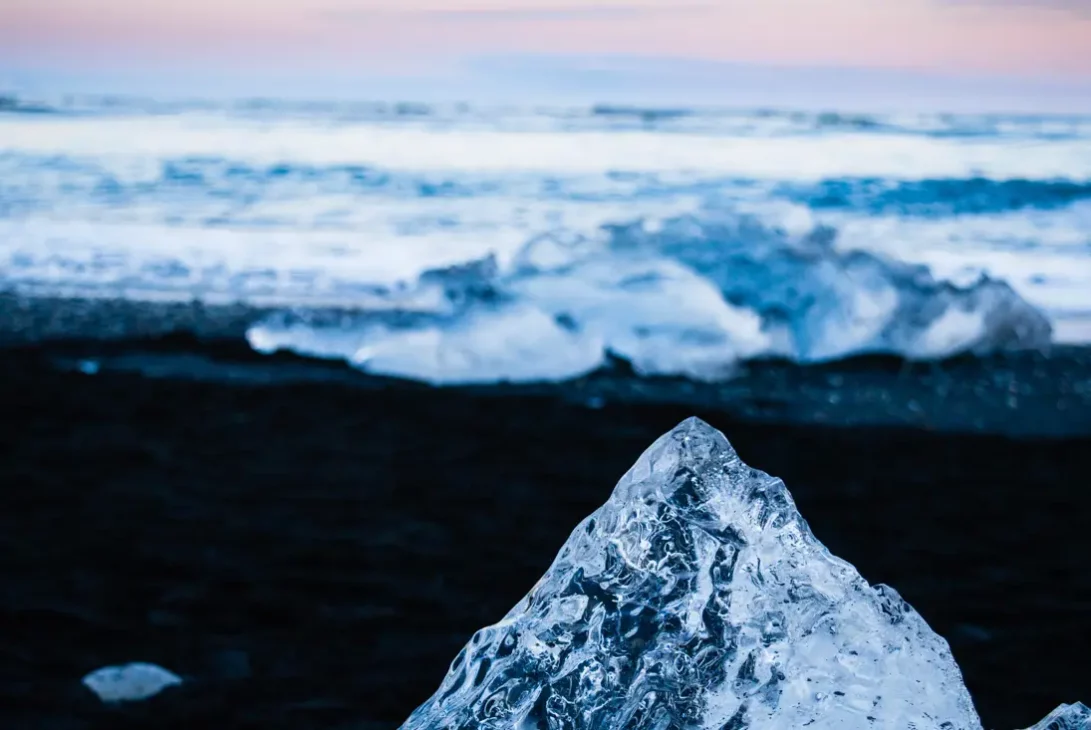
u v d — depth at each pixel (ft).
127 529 11.03
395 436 14.38
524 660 3.92
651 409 15.84
